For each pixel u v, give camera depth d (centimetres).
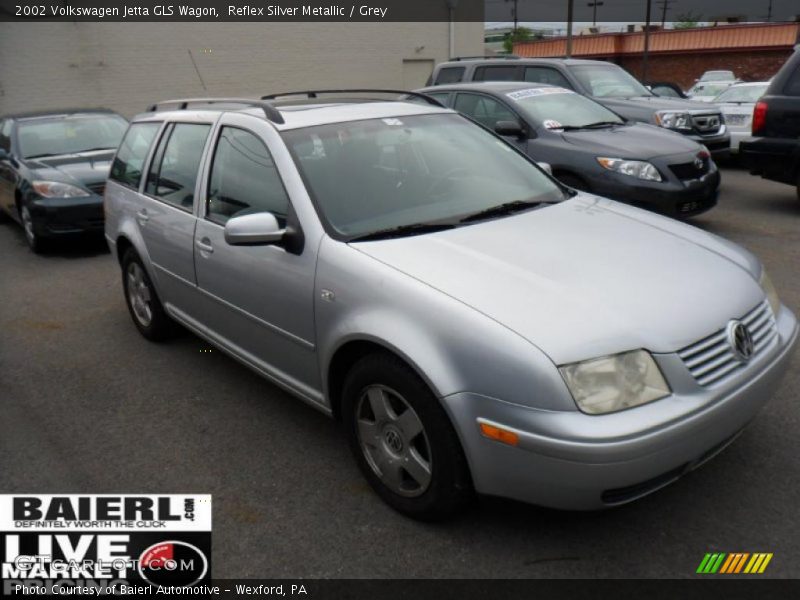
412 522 294
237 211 367
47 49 1642
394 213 335
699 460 262
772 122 789
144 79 1778
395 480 295
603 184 679
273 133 354
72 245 854
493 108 789
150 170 466
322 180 335
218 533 295
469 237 314
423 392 265
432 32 2239
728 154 1055
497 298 261
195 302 417
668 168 665
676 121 949
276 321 340
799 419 351
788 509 287
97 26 1689
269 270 335
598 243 313
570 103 795
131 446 368
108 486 334
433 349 259
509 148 425
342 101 428
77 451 366
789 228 736
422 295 269
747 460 320
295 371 341
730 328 268
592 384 238
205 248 386
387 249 300
